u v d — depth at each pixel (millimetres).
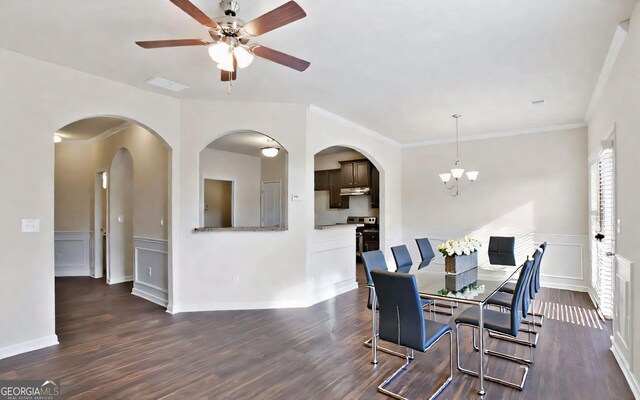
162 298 4676
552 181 5602
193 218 4371
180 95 4203
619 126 2906
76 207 6781
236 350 3156
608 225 3889
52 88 3285
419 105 4531
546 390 2475
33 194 3176
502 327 2561
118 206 6098
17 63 3080
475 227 6258
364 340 3395
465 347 3240
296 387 2518
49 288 3268
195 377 2658
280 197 8766
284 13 1979
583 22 2539
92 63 3287
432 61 3201
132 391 2457
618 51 2877
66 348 3195
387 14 2428
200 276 4355
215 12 2412
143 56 3129
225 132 4430
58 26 2604
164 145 4324
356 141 5605
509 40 2805
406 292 2266
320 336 3496
